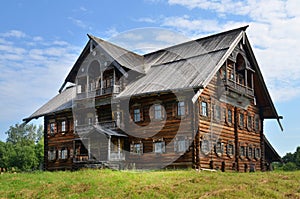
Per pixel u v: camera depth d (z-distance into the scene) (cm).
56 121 3619
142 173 2127
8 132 9731
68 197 1598
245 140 3259
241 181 1752
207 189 1591
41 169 3741
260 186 1656
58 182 1922
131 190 1616
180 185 1666
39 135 9762
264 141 3706
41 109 3769
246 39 3206
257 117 3588
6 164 6712
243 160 3162
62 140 3525
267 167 3841
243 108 3284
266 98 3566
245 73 3244
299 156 4862
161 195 1527
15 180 2095
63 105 3522
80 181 1897
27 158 6800
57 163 3531
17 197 1692
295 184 1716
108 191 1639
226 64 2938
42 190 1770
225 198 1454
